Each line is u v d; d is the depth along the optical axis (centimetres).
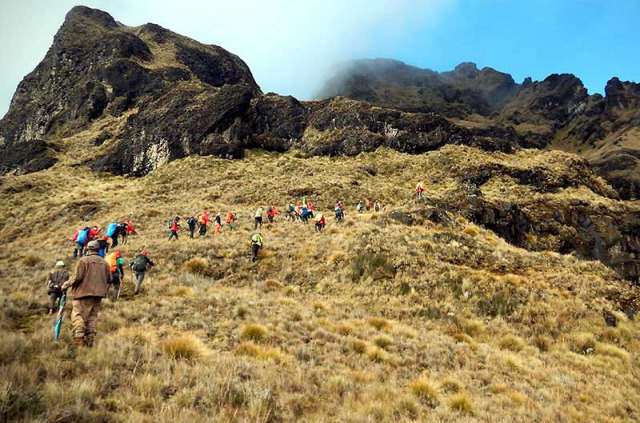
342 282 1770
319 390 722
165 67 10619
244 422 528
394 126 7612
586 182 6900
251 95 8181
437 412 719
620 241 4669
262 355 836
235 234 2612
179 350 760
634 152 15225
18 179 6319
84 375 589
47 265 1842
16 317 949
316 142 7556
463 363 1094
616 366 1331
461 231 2481
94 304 733
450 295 1638
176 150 7112
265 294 1531
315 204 4847
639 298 1825
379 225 2420
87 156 7812
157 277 1691
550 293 1714
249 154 7188
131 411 509
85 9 13088
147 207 4503
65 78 11125
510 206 3828
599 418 882
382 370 901
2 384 482
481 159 6631
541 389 991
